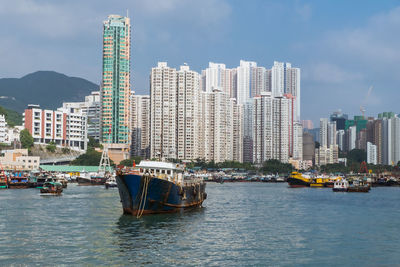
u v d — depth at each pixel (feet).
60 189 574.56
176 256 222.07
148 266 203.82
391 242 268.21
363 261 222.48
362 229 314.76
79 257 216.74
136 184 315.78
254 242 262.06
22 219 330.54
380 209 441.68
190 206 389.60
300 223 340.18
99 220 324.39
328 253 238.07
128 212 331.16
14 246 238.89
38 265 203.00
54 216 345.72
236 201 527.40
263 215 386.11
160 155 397.60
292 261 220.02
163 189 329.52
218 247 244.83
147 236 266.98
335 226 327.06
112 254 222.89
